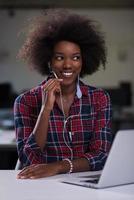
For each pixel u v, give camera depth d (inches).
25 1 374.6
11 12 382.0
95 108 87.4
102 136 85.4
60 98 85.0
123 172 65.2
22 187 65.1
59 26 87.6
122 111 355.9
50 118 84.3
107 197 58.3
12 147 152.0
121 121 323.3
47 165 76.4
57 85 82.7
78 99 86.6
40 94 86.4
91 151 85.2
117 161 64.0
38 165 76.2
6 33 383.2
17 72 382.3
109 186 64.3
